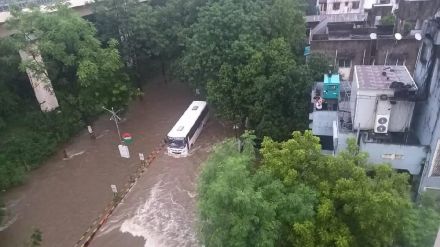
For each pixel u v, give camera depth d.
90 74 29.94
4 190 27.91
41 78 30.58
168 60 40.41
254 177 14.74
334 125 21.56
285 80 25.84
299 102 26.42
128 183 27.78
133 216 24.56
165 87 42.22
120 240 22.80
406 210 13.40
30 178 29.16
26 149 30.06
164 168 29.08
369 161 19.25
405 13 32.16
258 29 30.48
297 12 33.72
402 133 20.03
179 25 36.41
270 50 28.48
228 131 32.94
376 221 12.90
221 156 16.19
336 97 24.66
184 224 23.48
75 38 30.02
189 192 26.30
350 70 31.48
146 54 38.56
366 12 38.91
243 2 31.89
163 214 24.48
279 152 15.42
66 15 30.14
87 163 30.52
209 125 34.38
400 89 18.77
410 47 29.14
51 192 27.56
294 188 14.22
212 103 30.41
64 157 31.34
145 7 36.12
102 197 26.62
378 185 13.87
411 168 18.89
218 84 28.98
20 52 30.59
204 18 30.64
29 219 25.12
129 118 36.59
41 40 28.86
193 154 30.41
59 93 32.94
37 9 29.30
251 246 12.95
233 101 28.77
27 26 28.66
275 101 26.86
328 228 13.55
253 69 27.47
